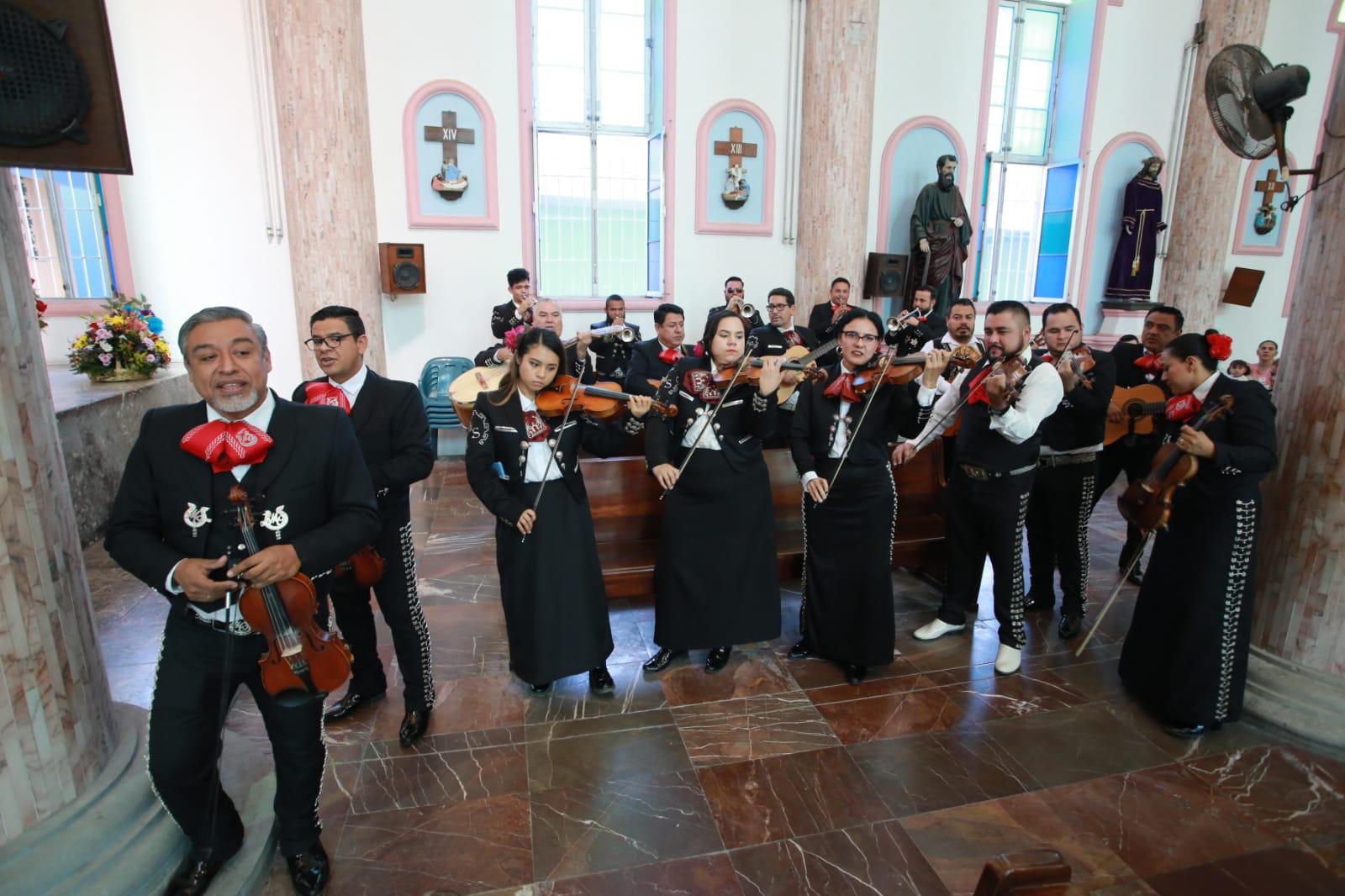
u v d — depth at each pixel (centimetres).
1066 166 855
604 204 768
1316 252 272
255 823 215
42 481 176
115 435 488
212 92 627
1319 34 885
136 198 630
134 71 614
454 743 269
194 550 173
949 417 336
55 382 536
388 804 237
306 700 175
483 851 218
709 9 718
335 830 225
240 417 177
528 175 701
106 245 628
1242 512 261
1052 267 891
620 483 370
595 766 257
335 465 185
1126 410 401
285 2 576
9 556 167
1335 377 264
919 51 782
